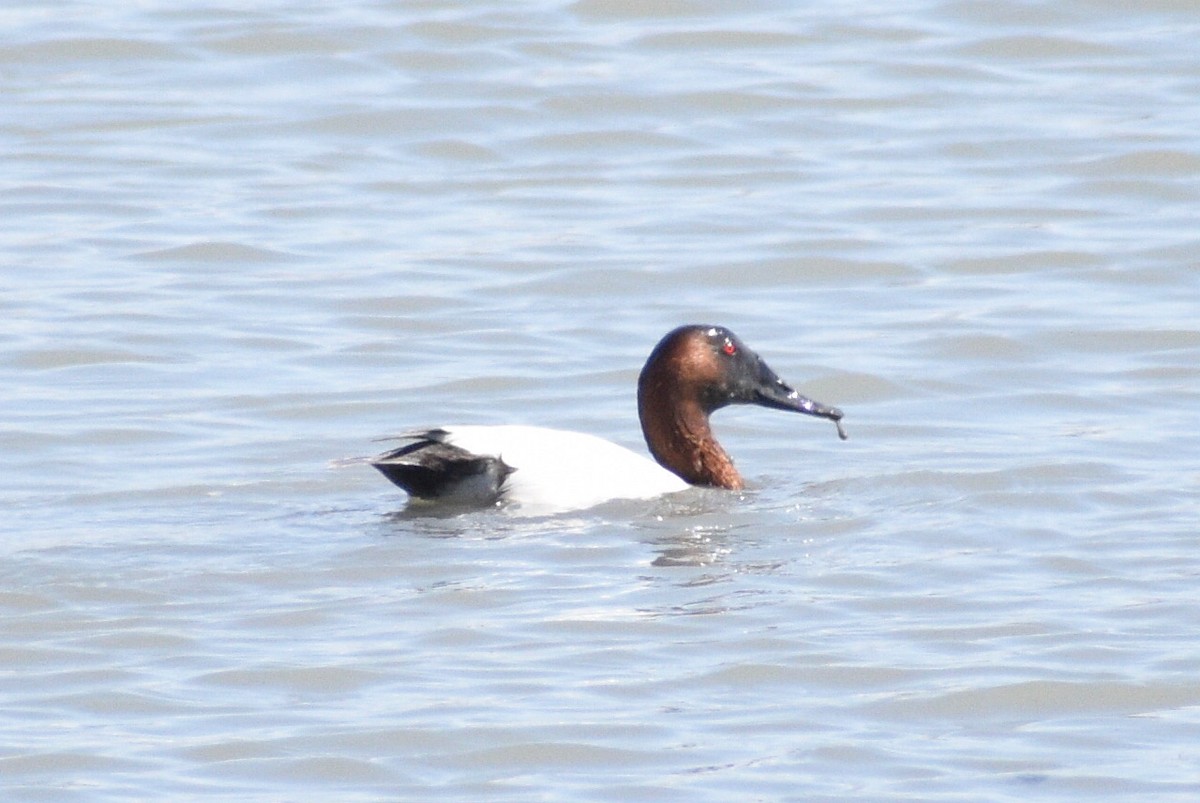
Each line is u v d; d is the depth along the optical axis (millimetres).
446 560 12578
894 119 25188
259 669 10828
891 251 20984
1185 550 12812
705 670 10828
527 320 18984
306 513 13727
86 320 18641
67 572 12375
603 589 12094
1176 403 16688
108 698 10453
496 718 10180
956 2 28828
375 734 9992
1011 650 11102
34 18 28219
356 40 27453
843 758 9766
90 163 23562
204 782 9508
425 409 16609
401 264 20422
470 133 24656
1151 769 9609
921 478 14602
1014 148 24094
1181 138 24109
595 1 28719
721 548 12953
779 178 23359
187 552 12766
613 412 16641
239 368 17531
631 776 9570
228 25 27953
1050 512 13781
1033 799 9305
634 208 22359
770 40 27719
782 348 18266
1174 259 20641
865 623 11555
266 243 21047
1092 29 28047
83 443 15508
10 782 9477
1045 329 18609
